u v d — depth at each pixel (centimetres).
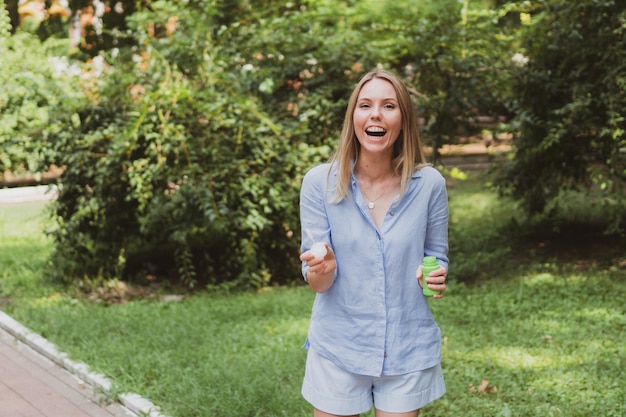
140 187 714
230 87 787
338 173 304
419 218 304
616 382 505
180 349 585
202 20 830
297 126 782
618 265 823
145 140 746
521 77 812
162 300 748
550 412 462
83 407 504
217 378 514
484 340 604
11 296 757
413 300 305
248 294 763
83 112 767
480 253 874
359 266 302
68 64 822
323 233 309
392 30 851
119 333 635
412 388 302
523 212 979
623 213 910
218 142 752
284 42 831
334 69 809
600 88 782
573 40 785
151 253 899
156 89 753
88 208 745
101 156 750
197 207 745
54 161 764
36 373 567
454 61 785
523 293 733
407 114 307
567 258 862
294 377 525
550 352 572
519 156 882
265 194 766
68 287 783
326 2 874
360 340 303
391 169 311
